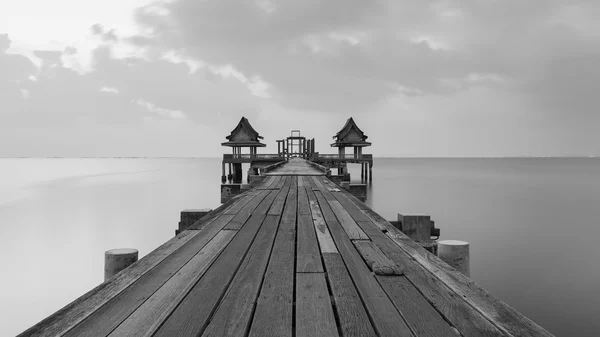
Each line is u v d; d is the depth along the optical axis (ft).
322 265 10.93
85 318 7.12
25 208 97.45
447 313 7.30
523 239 60.70
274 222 17.67
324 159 134.51
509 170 366.84
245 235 14.87
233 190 51.26
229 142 133.39
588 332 29.50
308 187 34.60
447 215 82.84
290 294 8.47
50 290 43.14
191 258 11.52
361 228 16.30
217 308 7.68
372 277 9.68
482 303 7.75
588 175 269.85
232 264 10.88
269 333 6.56
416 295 8.34
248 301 8.04
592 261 48.49
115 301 8.00
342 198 26.61
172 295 8.36
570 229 68.44
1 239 65.36
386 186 155.12
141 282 9.26
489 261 48.80
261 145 144.05
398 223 19.61
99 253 57.26
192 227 16.44
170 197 119.85
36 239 65.62
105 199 115.24
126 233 69.62
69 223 78.33
